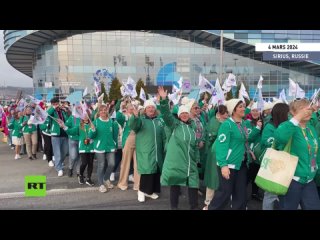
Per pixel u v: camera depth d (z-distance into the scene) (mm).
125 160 7230
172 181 5273
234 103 4645
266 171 3920
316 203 3961
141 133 6176
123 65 52344
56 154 8922
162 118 5852
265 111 6605
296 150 3924
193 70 53719
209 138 5965
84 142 7547
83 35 51688
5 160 11961
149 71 52781
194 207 5426
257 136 5430
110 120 7195
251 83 55094
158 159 6211
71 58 51594
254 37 52156
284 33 52312
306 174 3900
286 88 55906
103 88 33625
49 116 8625
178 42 53375
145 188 6230
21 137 12547
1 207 5992
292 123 3766
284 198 3994
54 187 7562
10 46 56469
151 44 52812
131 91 9102
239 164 4617
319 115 6207
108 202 6258
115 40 52250
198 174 5551
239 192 4695
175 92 8352
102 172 7074
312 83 56500
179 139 5262
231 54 54938
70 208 5891
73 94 8008
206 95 9266
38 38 52531
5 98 26250
